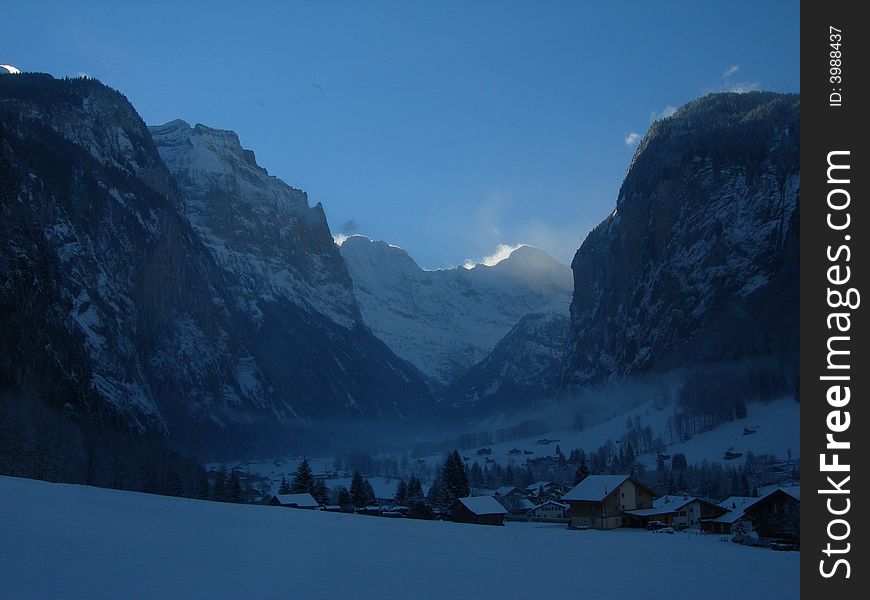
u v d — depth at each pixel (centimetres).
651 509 10631
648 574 3809
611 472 19362
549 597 3138
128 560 3247
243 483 17512
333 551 3984
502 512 10638
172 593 2762
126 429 19300
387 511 12094
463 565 3819
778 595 3422
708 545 5438
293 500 11600
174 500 6097
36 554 3186
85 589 2698
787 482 15112
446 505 12481
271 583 3069
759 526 8050
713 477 15738
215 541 3981
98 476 14300
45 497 4981
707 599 3269
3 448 13450
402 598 2977
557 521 11881
